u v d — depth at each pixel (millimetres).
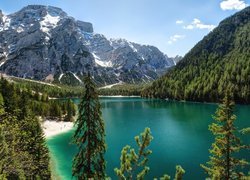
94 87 20203
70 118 129125
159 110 186375
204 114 156125
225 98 25406
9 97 68938
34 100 143625
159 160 68000
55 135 101688
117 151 78750
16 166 28422
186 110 179250
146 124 128375
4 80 90438
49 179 45250
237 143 25266
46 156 44500
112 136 101750
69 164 65750
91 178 20344
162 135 100188
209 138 93062
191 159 68562
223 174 25359
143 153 21875
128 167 21734
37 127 44406
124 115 165750
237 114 142625
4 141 27812
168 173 58500
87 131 20234
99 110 20328
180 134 101375
